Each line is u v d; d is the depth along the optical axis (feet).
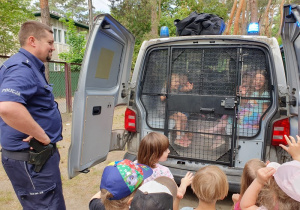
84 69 8.19
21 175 6.40
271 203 4.66
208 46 9.25
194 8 54.54
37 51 6.51
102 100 9.25
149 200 4.05
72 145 8.11
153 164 7.05
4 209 9.25
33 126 5.86
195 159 9.56
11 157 6.27
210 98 9.23
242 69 8.98
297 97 8.16
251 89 8.95
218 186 5.43
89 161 8.77
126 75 11.02
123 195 4.95
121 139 10.73
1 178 11.61
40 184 6.48
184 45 9.56
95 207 5.63
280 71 8.57
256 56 8.88
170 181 5.30
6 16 39.47
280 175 4.50
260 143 8.91
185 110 9.56
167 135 9.91
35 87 6.12
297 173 4.28
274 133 8.47
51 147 6.48
